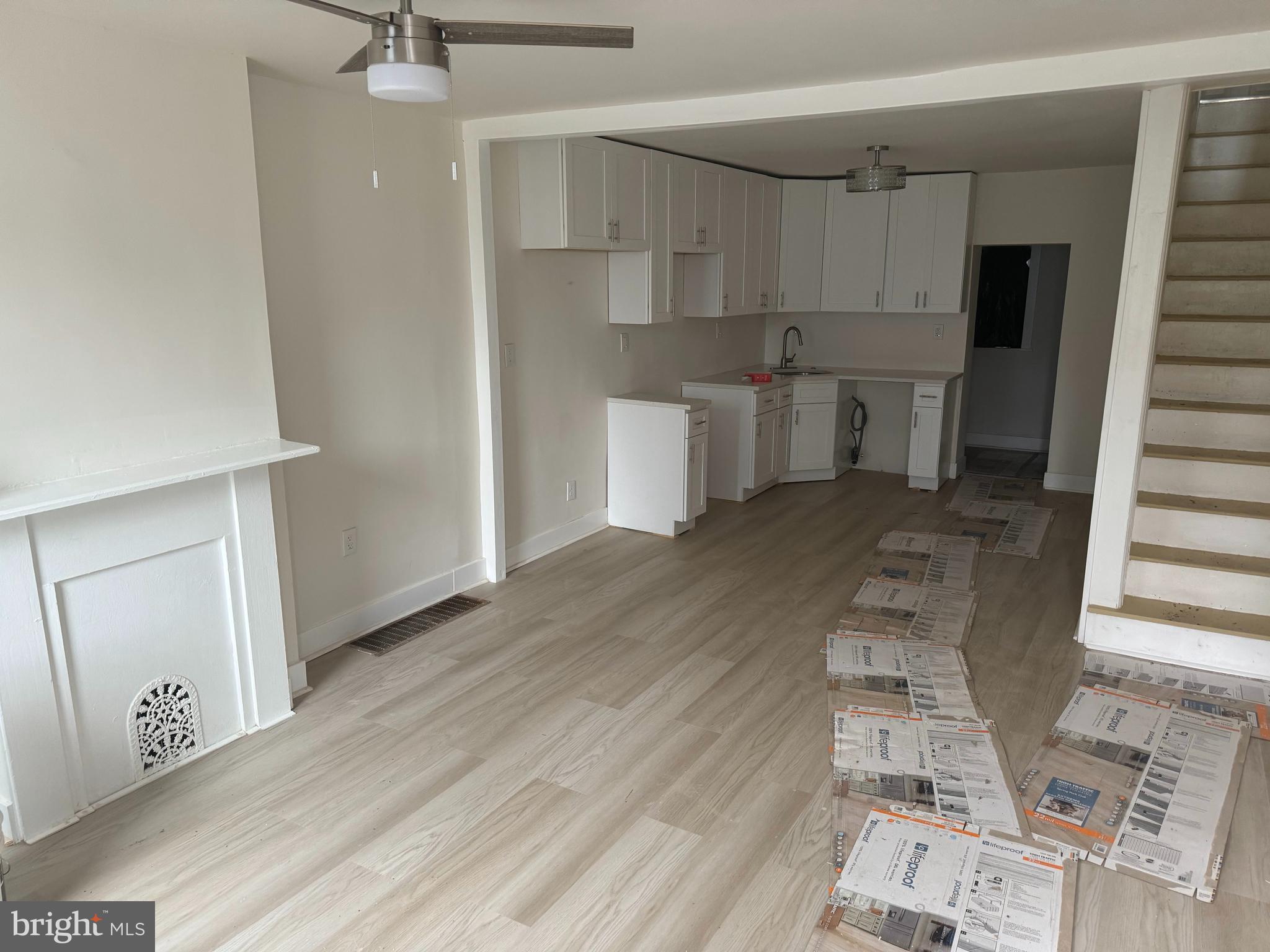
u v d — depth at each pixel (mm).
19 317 2250
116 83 2398
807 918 2119
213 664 2814
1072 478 6262
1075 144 4695
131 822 2469
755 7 2262
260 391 2896
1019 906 2154
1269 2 2283
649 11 2287
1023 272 7602
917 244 6191
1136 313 3361
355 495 3625
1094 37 2605
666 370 5820
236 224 2756
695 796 2621
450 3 2213
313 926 2096
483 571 4426
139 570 2549
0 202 2186
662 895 2203
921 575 4551
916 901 2172
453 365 4051
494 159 4133
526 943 2041
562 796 2623
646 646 3674
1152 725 3025
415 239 3750
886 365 6809
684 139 4566
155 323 2562
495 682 3350
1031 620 3979
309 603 3482
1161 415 4062
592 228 4438
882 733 2963
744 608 4102
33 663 2307
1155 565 3703
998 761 2795
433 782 2691
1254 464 3732
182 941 2043
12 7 2162
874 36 2551
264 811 2537
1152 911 2148
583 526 5188
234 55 2689
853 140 4594
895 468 6938
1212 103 4934
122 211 2447
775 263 6387
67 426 2379
